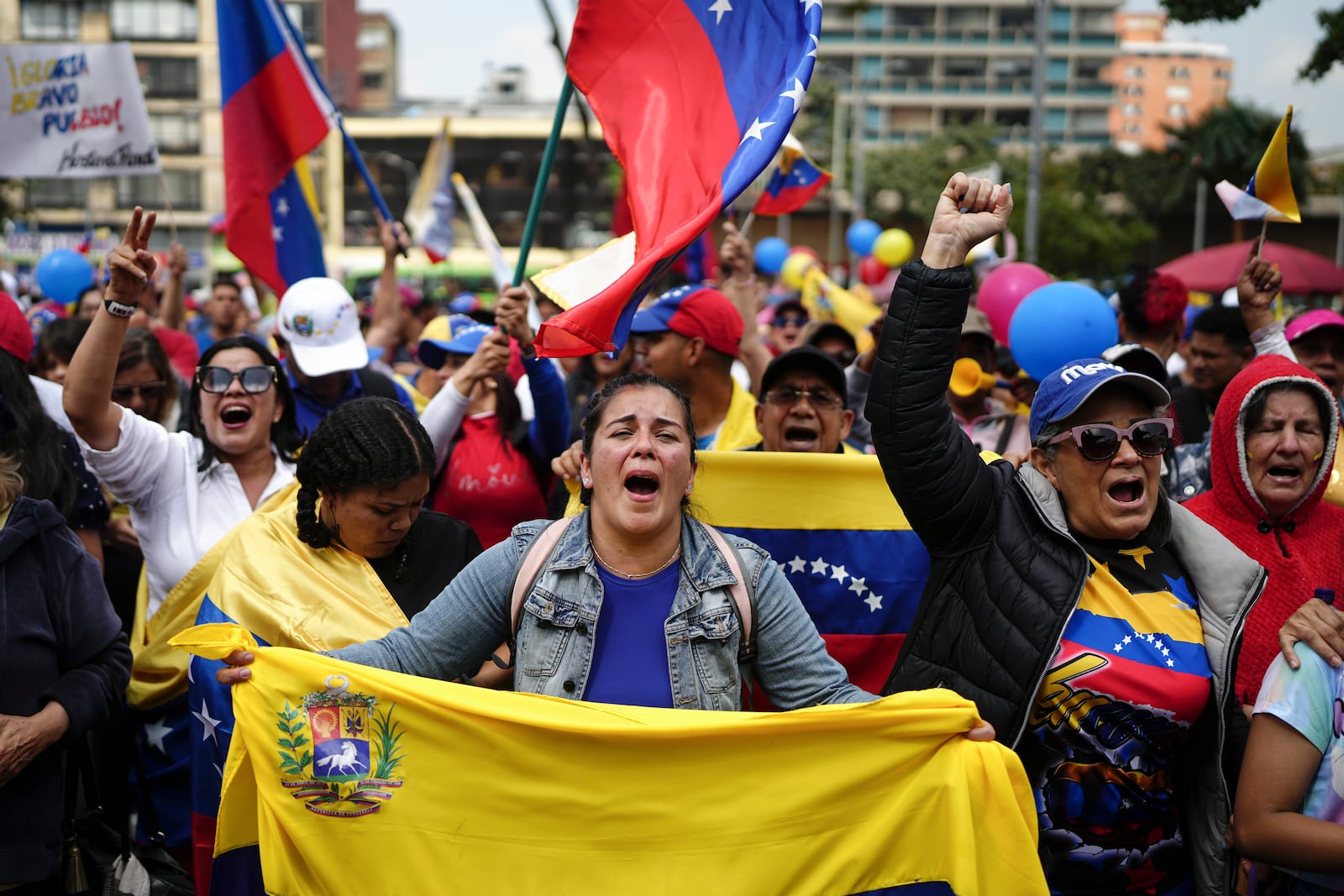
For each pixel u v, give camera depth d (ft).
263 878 8.80
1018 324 15.72
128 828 10.18
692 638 8.35
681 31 10.77
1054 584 8.71
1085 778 8.62
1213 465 11.39
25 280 52.75
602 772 8.45
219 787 10.36
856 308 31.30
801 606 8.73
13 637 9.32
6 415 10.77
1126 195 178.60
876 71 341.41
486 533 16.34
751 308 20.02
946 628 9.15
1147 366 10.52
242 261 20.08
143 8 162.30
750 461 12.16
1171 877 8.84
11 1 161.17
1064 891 8.69
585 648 8.38
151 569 12.50
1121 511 8.84
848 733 8.42
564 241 185.68
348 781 8.57
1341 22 24.13
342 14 213.66
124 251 11.21
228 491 12.69
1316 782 8.30
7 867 9.14
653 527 8.31
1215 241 195.93
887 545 12.23
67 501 12.12
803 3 10.41
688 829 8.45
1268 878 9.07
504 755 8.47
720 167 10.38
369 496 10.10
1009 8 339.36
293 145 20.24
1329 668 8.39
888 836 8.39
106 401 11.69
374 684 8.57
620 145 10.78
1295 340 16.75
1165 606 8.82
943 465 8.96
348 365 16.28
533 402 15.97
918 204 188.24
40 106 22.90
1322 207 185.68
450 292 91.45
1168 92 522.88
